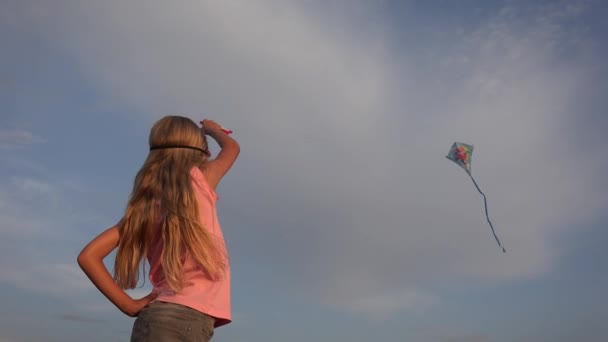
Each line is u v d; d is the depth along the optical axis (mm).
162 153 2807
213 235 2619
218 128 3297
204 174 2820
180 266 2502
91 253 2561
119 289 2537
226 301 2570
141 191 2705
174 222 2547
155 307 2439
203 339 2457
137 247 2676
